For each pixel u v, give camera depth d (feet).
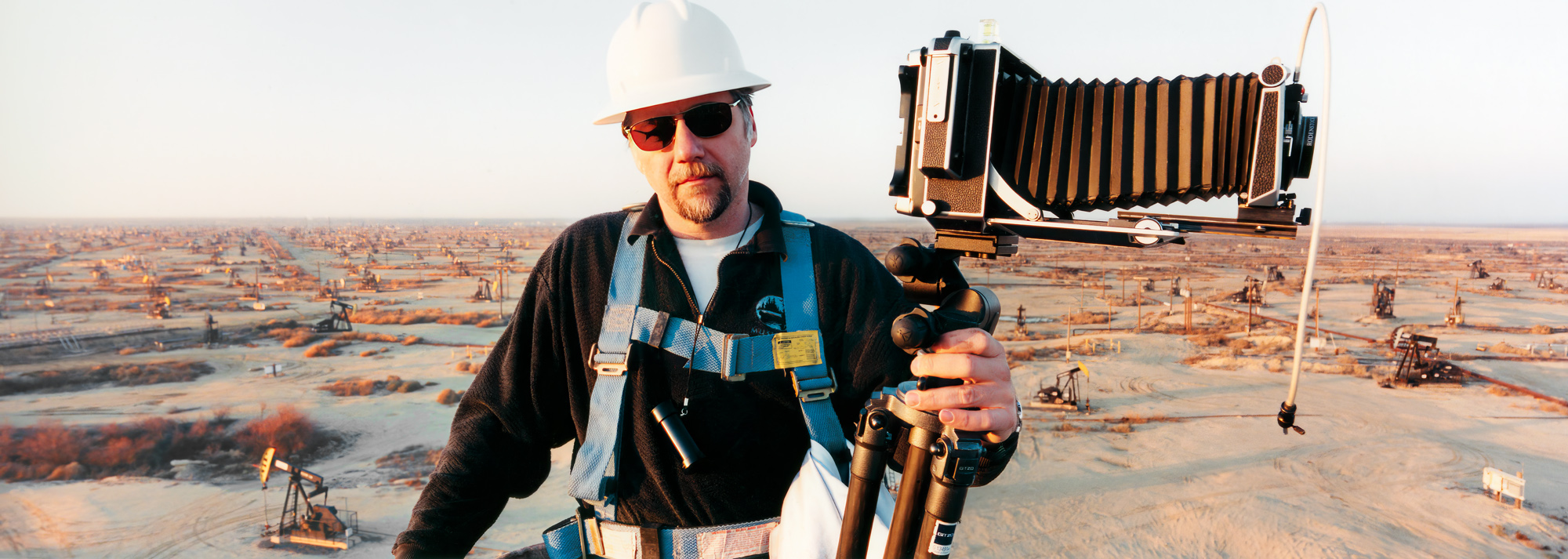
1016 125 3.91
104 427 141.38
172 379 181.57
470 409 5.24
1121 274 396.16
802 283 5.04
